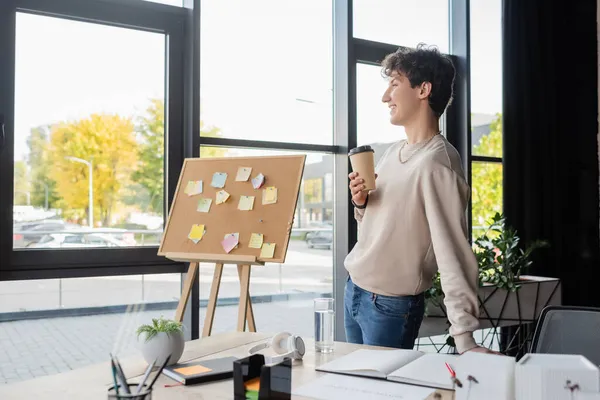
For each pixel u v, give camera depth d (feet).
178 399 3.85
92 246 8.64
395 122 6.18
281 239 7.35
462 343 4.91
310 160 10.76
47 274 8.25
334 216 11.07
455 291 5.06
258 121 10.05
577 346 5.13
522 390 3.09
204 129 9.49
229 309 9.91
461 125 12.26
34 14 8.29
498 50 12.96
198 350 5.27
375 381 4.23
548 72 12.77
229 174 8.07
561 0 12.94
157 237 9.15
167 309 9.23
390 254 5.78
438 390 3.98
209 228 7.82
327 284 11.05
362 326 6.15
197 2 9.18
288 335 5.06
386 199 5.88
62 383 4.17
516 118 12.36
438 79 5.88
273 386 3.56
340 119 10.85
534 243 11.65
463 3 12.25
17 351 8.25
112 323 8.82
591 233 12.91
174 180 9.20
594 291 12.93
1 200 7.96
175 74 9.23
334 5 11.00
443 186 5.43
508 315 10.96
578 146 12.94
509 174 12.26
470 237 12.26
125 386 3.28
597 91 12.95
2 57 7.98
